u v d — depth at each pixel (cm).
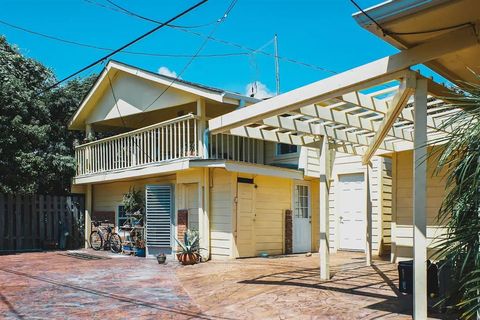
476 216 405
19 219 1429
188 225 1197
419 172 503
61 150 1723
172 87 1269
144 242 1284
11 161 1412
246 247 1159
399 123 873
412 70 509
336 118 754
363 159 970
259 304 627
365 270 917
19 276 911
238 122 732
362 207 1272
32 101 1581
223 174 1151
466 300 391
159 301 672
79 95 1830
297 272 888
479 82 533
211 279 841
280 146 1373
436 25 461
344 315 554
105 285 806
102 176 1426
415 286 494
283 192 1287
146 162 1267
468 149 407
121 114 1459
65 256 1285
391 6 448
